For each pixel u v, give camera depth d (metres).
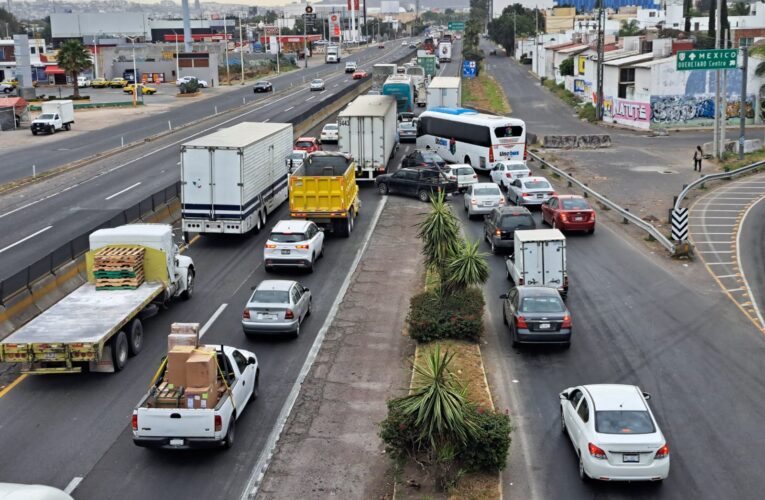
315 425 18.27
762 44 75.25
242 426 18.28
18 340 19.77
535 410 18.89
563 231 36.75
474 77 126.62
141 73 132.25
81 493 15.49
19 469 16.41
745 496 14.97
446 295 24.53
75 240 28.84
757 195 44.72
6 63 137.75
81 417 18.80
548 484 15.47
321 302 27.41
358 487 15.62
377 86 95.44
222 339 23.95
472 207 39.31
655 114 72.38
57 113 75.62
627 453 14.79
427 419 15.27
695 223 38.66
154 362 22.05
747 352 22.47
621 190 46.69
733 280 29.52
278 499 15.21
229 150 33.31
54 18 197.75
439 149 56.34
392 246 34.84
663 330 24.31
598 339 23.62
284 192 42.50
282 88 117.94
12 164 57.84
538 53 132.75
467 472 15.58
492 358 22.33
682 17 144.38
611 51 93.12
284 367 21.73
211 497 15.32
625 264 31.64
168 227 25.69
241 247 34.78
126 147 64.19
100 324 20.98
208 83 130.12
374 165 47.56
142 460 16.80
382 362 22.00
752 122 74.00
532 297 22.75
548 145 64.31
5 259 31.70
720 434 17.53
